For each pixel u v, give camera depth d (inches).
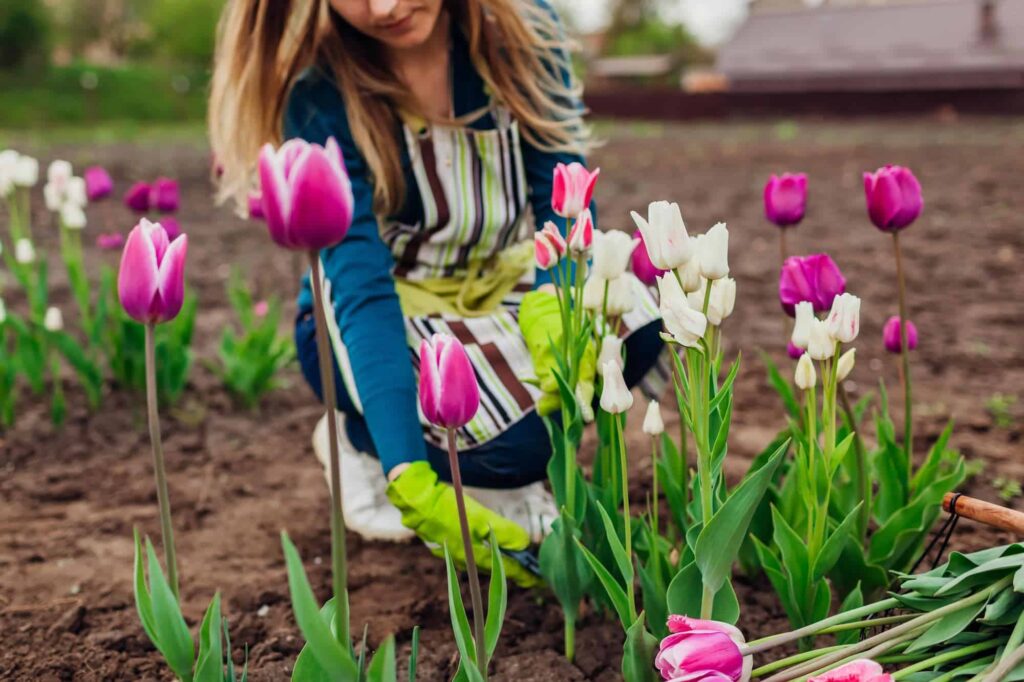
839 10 1205.1
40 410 136.9
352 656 50.3
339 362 83.3
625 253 63.4
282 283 223.6
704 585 56.2
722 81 1318.9
